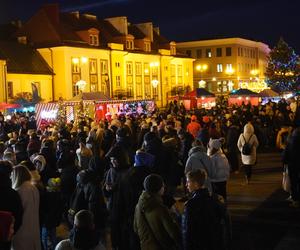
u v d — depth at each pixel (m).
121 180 7.29
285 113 23.22
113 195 7.40
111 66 52.00
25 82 44.03
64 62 46.62
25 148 12.24
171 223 5.67
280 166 17.41
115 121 17.25
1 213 4.08
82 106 25.25
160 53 59.75
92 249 4.89
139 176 7.21
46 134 15.84
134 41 57.62
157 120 18.52
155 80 55.56
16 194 5.93
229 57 79.00
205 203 5.48
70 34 49.56
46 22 48.97
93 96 26.45
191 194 5.79
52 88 46.81
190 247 5.45
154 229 5.68
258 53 88.50
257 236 8.84
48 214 7.68
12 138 14.72
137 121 19.70
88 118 22.30
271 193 12.64
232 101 37.91
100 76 50.66
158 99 59.31
